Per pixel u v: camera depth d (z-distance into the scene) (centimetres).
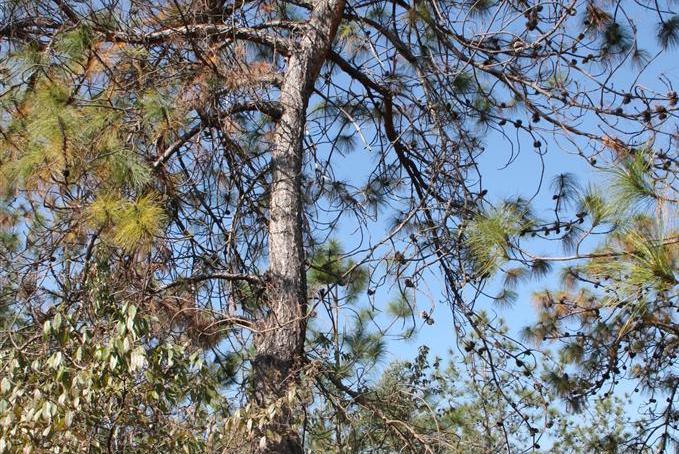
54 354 500
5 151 589
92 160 555
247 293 724
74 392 484
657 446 759
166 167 664
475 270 662
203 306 671
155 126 612
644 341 739
